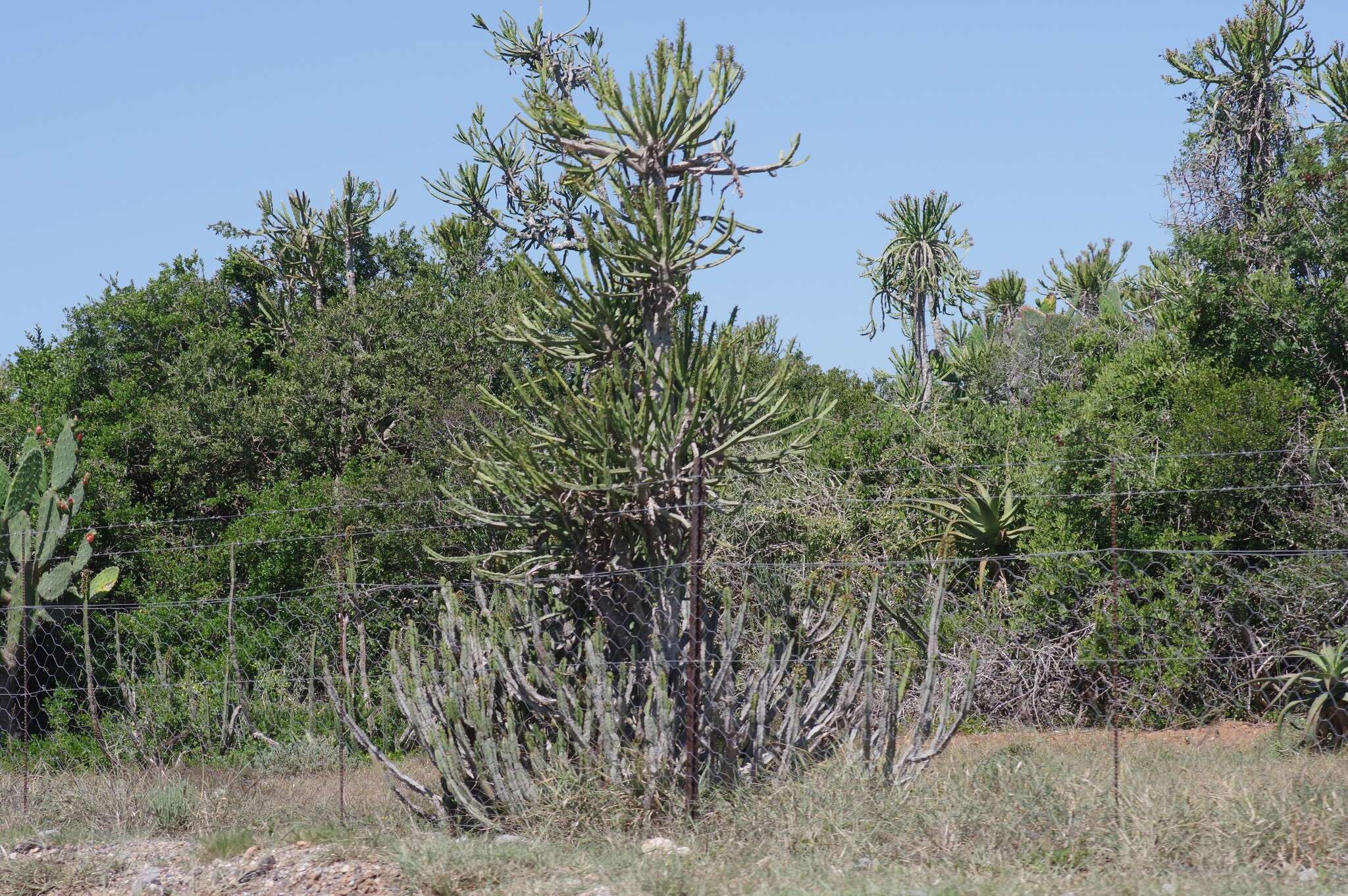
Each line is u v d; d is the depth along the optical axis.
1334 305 14.84
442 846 6.80
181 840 8.07
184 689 13.49
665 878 5.95
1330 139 15.73
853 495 15.52
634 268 8.20
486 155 23.56
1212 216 17.91
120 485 19.41
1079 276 27.81
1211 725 11.95
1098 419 15.34
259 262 25.12
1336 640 11.45
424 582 15.73
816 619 8.74
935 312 25.94
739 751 7.59
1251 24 18.91
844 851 6.33
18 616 14.39
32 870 7.06
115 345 22.45
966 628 12.67
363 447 21.06
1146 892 5.40
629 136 8.27
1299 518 12.77
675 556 8.06
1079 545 13.46
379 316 21.89
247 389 22.19
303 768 11.82
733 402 8.18
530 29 22.45
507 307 20.06
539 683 7.89
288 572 16.72
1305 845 5.98
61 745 12.92
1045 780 6.91
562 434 8.23
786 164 8.07
